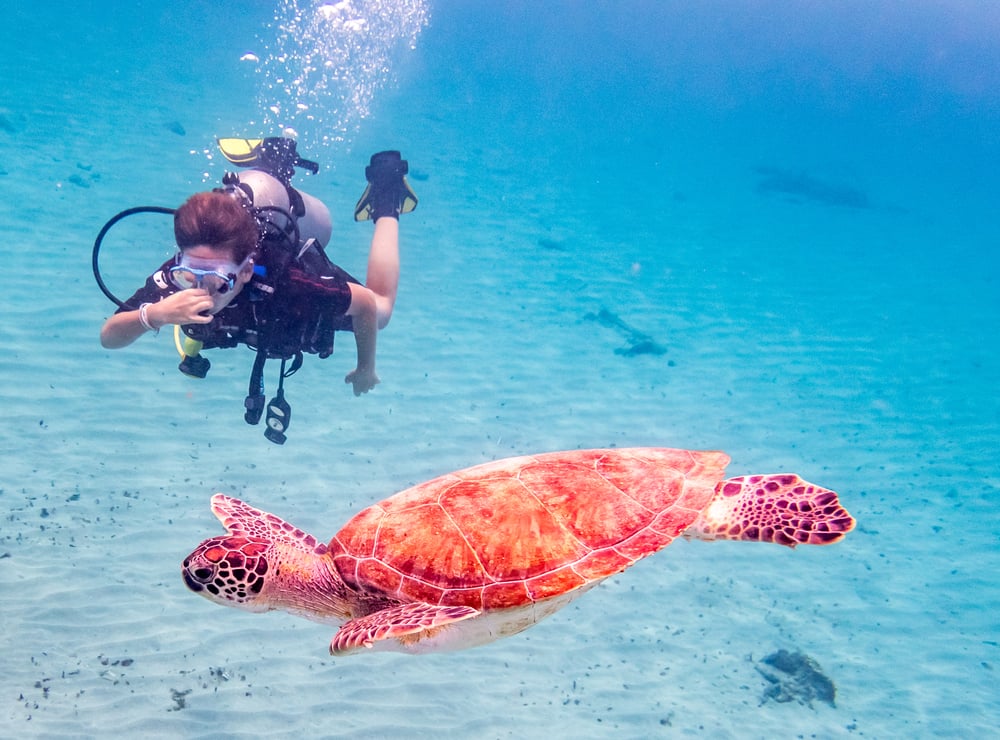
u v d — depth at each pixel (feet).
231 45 100.48
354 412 30.91
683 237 65.98
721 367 42.11
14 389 26.63
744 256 63.72
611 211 69.36
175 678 17.79
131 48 83.41
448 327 40.11
